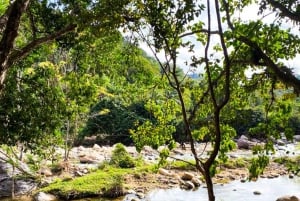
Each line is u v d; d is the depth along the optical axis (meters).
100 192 19.31
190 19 6.79
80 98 14.97
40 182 20.23
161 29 6.90
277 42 6.56
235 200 18.91
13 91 13.29
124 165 25.02
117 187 19.58
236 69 7.38
